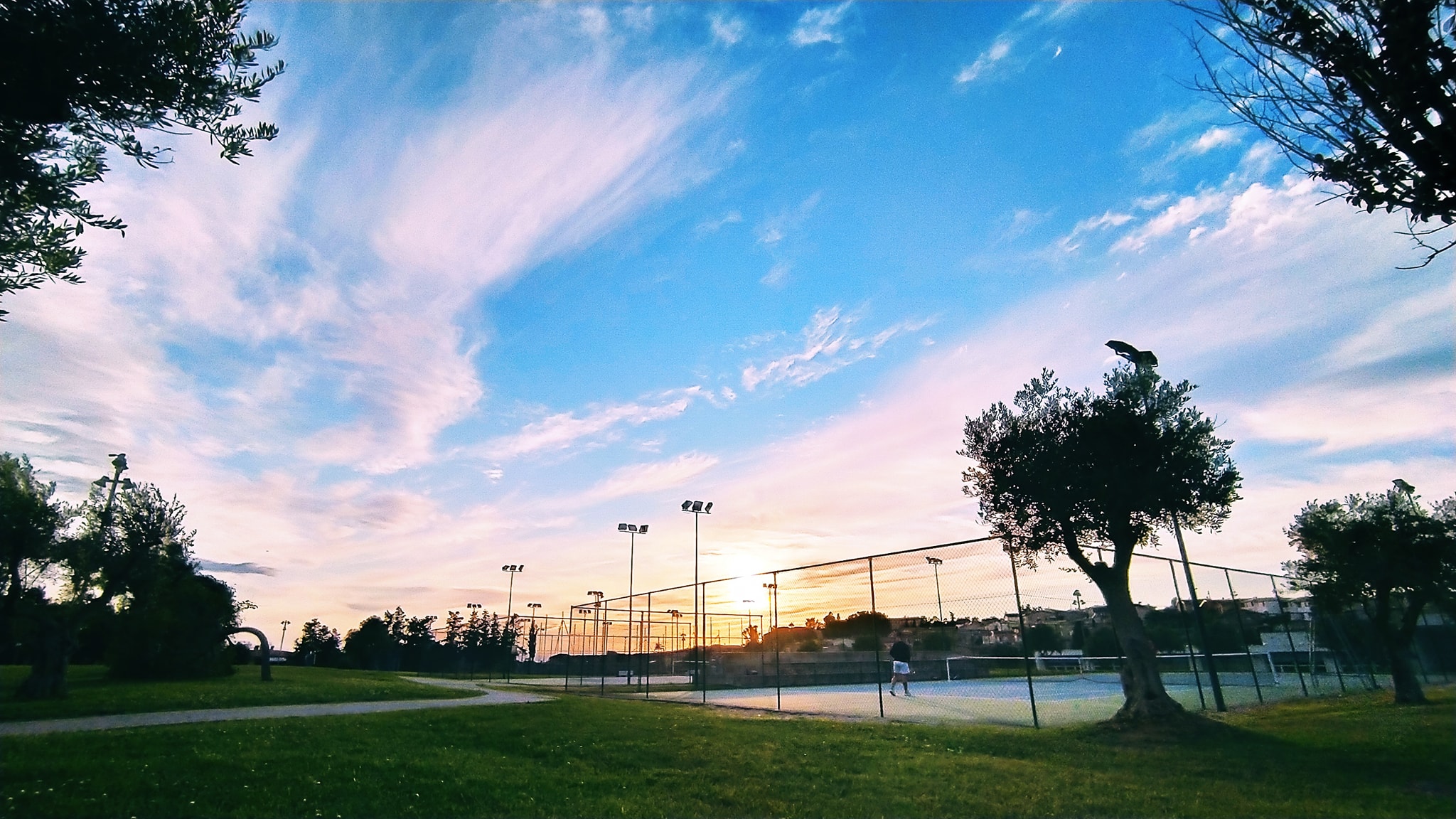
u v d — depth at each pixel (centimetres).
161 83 572
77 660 4778
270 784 844
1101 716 1692
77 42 523
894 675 2494
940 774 952
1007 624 2355
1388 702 1703
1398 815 699
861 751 1145
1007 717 1667
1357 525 1872
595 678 4638
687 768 1010
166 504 2772
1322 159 516
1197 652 2541
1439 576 1725
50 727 1338
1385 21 461
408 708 1845
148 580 2717
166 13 570
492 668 6162
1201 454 1373
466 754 1114
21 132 552
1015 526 1480
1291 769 928
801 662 3681
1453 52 452
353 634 6669
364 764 984
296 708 1822
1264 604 2244
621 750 1158
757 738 1295
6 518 2138
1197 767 964
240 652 6956
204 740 1152
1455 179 463
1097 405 1402
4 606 2011
